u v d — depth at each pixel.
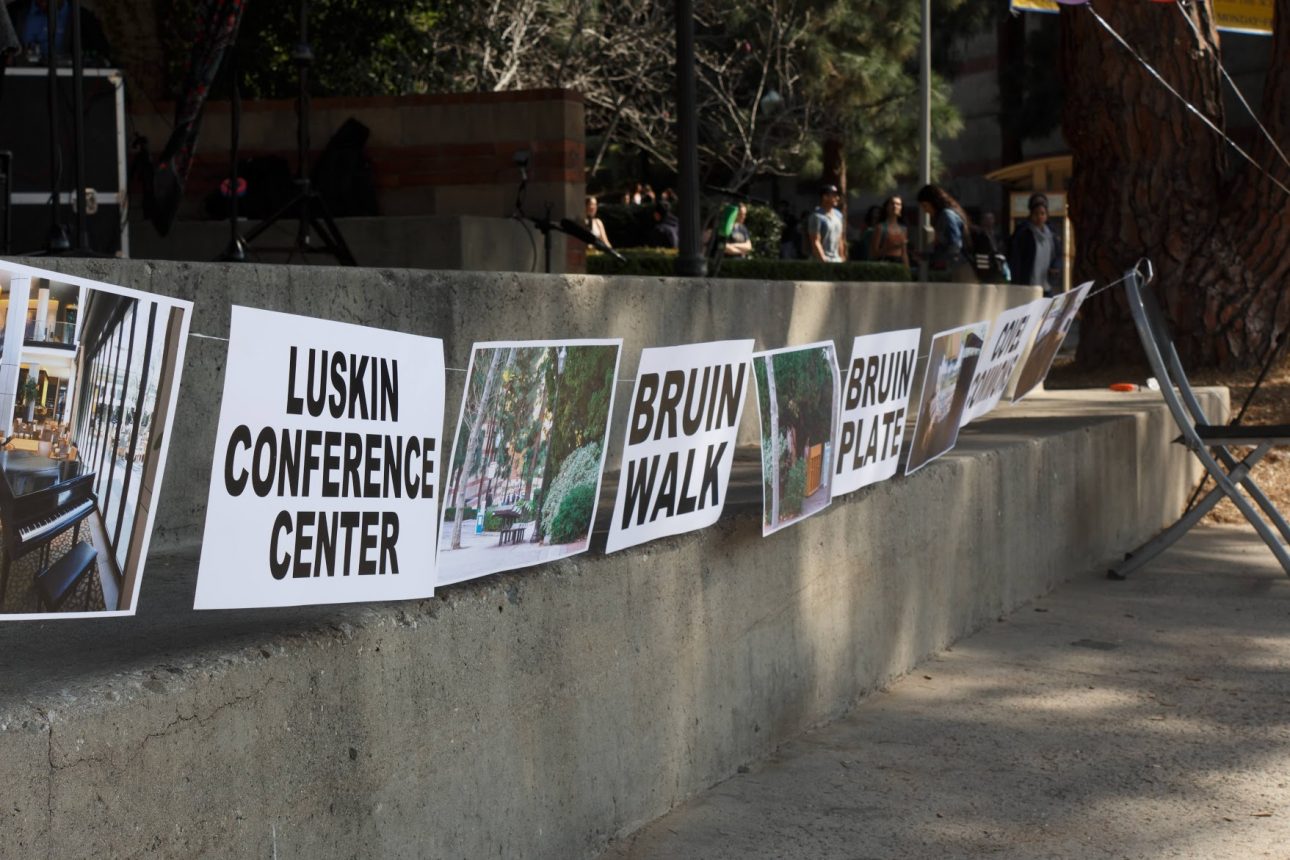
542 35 20.58
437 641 2.84
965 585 5.58
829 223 17.44
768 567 4.18
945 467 5.40
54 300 2.02
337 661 2.57
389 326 4.27
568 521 3.33
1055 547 6.49
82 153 5.63
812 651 4.44
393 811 2.71
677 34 8.04
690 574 3.80
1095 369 11.20
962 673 5.10
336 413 2.56
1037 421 7.23
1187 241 10.87
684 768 3.80
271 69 14.34
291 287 3.96
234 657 2.36
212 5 7.43
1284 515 7.98
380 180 10.78
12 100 6.98
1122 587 6.49
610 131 22.23
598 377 3.40
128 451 2.16
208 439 3.82
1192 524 6.65
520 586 3.13
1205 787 3.94
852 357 4.50
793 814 3.73
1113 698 4.77
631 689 3.55
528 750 3.15
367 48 14.57
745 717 4.09
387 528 2.70
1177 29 10.80
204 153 10.73
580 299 5.15
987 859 3.45
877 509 4.84
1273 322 10.72
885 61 24.19
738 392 3.94
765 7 23.84
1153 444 7.82
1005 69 31.98
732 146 24.98
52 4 5.77
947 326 8.68
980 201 41.03
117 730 2.11
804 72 23.91
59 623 2.67
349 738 2.60
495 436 3.03
